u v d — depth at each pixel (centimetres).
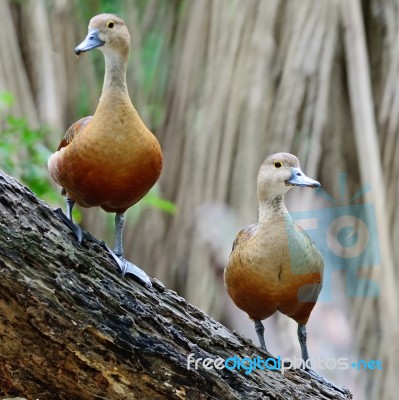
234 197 1235
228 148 1236
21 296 560
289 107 1216
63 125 1362
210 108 1249
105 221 1379
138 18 1409
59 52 1383
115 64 602
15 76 1240
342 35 1227
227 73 1239
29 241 568
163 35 1395
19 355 583
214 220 1238
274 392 631
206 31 1273
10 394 611
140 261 1347
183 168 1287
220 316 1251
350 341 1045
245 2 1237
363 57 1209
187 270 1304
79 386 594
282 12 1227
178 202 1287
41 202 600
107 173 598
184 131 1293
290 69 1217
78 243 601
